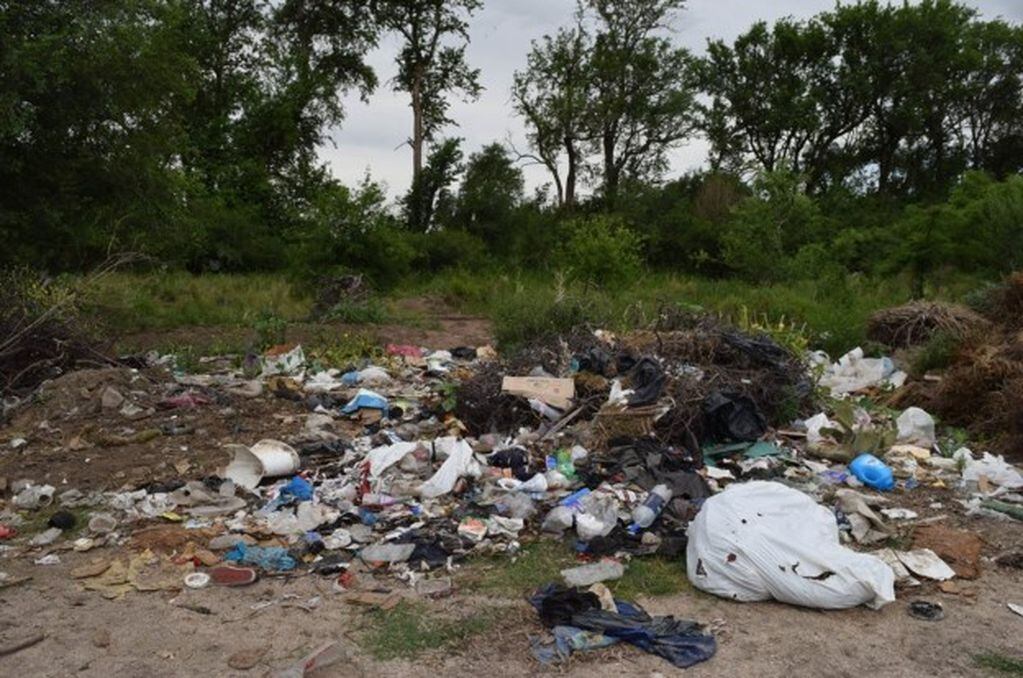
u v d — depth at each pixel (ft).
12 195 42.93
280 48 115.24
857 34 129.70
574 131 121.80
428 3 116.67
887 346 40.29
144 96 44.50
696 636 15.11
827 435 26.40
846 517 20.20
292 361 35.81
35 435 26.53
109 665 14.40
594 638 15.11
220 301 60.80
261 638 15.26
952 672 14.39
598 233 68.64
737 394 26.35
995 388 29.66
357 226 69.77
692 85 129.49
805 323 45.21
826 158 137.49
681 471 22.26
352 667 14.39
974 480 23.71
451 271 92.99
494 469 22.76
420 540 18.90
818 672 14.30
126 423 27.30
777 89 130.11
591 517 19.31
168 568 18.04
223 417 28.17
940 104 135.13
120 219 46.70
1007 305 37.63
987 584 17.75
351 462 23.76
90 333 35.19
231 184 102.37
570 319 38.52
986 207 68.74
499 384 27.96
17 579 17.60
